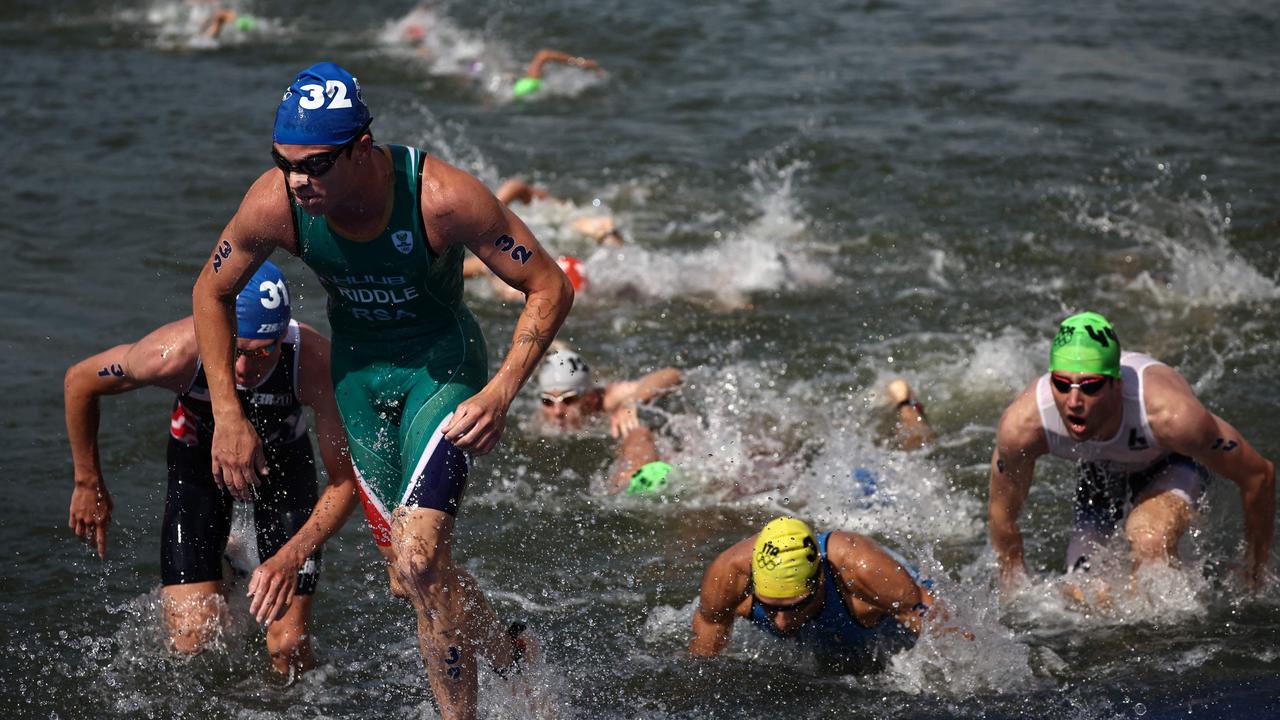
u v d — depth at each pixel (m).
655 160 32.81
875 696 13.55
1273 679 13.40
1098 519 15.91
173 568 14.19
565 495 18.38
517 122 36.28
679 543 17.05
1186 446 14.55
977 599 14.74
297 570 12.04
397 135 34.91
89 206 28.25
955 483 18.42
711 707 13.37
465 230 10.27
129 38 46.06
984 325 23.55
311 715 13.13
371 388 11.10
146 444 18.83
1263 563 15.14
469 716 11.30
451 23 48.00
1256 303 24.17
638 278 25.41
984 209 29.30
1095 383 14.15
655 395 20.86
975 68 40.97
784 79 40.12
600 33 46.12
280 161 9.65
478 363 11.20
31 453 18.33
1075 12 49.09
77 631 14.40
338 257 10.35
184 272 24.94
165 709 13.17
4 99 37.00
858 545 14.11
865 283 25.62
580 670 14.01
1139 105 36.91
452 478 10.76
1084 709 12.99
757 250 26.45
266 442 14.13
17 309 22.98
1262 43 44.03
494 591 15.73
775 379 21.69
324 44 45.50
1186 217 28.55
